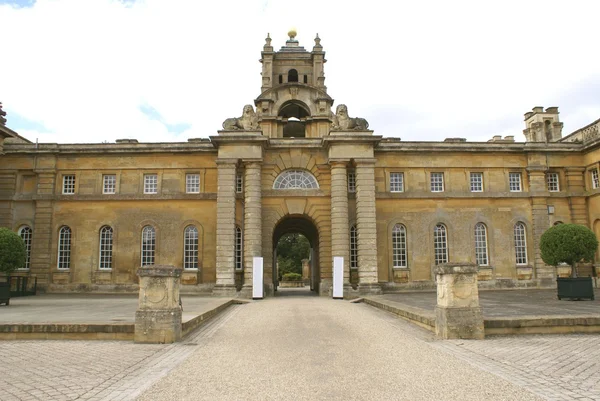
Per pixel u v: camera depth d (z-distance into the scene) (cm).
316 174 3822
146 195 3878
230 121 3706
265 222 3741
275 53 4497
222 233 3516
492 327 1543
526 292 3503
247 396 891
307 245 8056
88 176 3931
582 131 4138
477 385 952
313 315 2134
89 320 1739
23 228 3925
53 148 3909
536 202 3997
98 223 3872
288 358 1224
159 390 930
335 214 3597
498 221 3972
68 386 961
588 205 4047
